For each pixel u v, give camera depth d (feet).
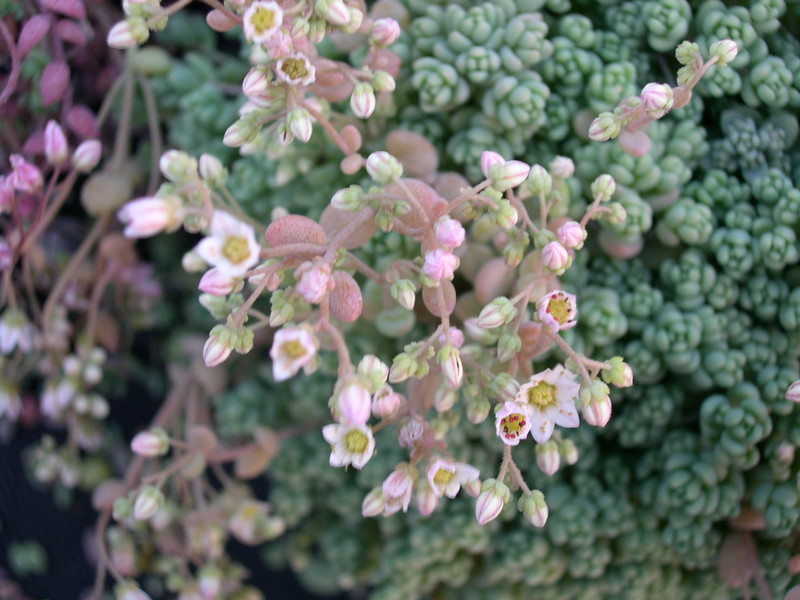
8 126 0.51
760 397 0.45
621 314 0.45
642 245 0.48
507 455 0.36
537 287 0.39
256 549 0.63
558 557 0.49
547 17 0.49
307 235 0.35
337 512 0.57
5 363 0.54
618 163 0.45
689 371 0.46
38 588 0.63
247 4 0.35
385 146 0.47
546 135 0.48
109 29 0.53
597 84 0.46
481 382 0.39
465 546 0.49
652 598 0.49
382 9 0.48
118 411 0.62
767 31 0.46
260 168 0.50
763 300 0.45
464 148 0.47
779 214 0.44
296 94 0.37
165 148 0.56
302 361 0.31
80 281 0.55
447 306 0.37
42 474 0.56
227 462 0.61
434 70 0.46
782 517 0.44
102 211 0.51
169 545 0.53
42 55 0.50
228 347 0.34
